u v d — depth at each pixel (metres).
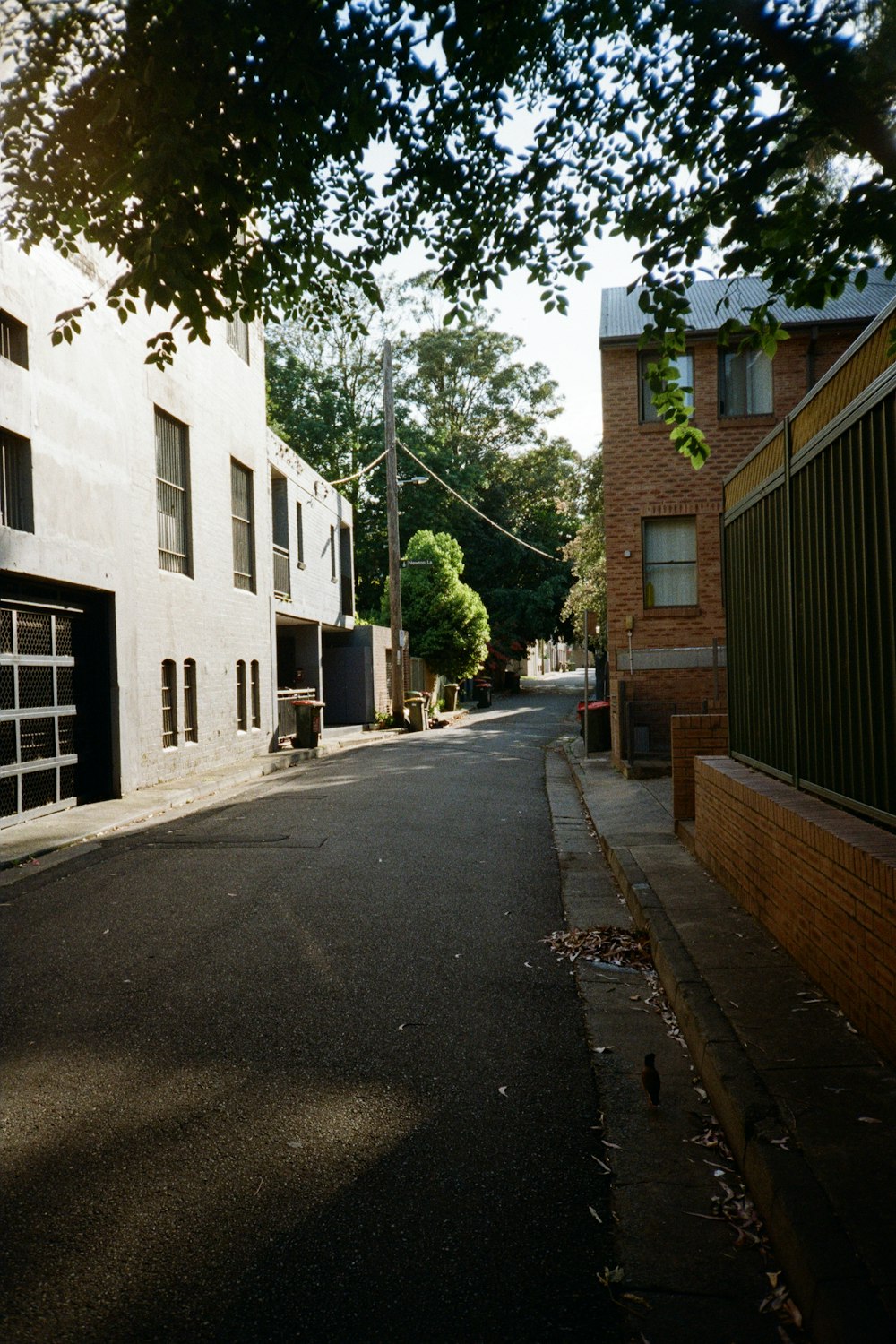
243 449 20.59
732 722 8.45
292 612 24.64
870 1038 4.30
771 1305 2.83
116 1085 4.38
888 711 4.61
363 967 6.15
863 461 4.78
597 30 5.18
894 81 4.32
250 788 15.84
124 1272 2.99
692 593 18.70
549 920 7.41
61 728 12.98
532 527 53.50
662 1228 3.25
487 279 6.43
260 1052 4.77
